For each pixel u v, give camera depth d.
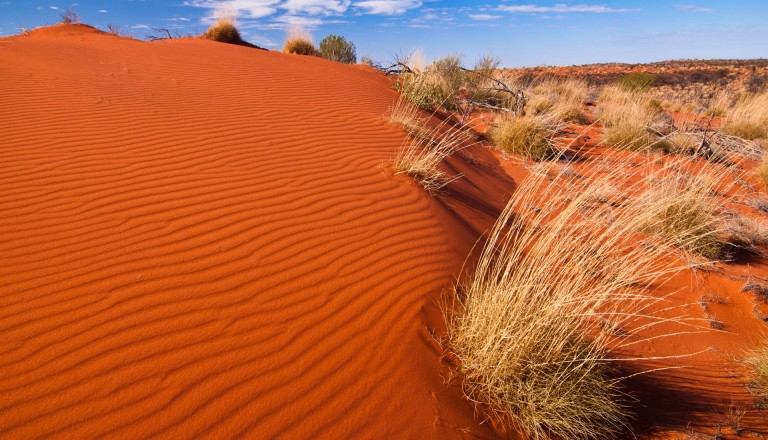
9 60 8.15
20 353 2.61
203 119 6.47
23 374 2.50
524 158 8.99
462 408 2.78
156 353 2.71
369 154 6.16
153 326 2.89
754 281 5.04
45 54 9.02
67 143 5.19
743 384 3.59
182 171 4.81
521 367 2.92
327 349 2.95
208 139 5.73
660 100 17.03
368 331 3.13
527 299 3.14
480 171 7.65
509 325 2.91
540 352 2.95
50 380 2.48
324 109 8.10
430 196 5.33
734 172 8.57
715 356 3.92
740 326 4.38
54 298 3.01
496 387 2.93
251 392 2.59
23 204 3.97
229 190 4.53
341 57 19.72
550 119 10.82
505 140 9.48
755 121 11.76
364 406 2.64
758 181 8.39
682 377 3.62
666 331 4.18
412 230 4.43
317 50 18.19
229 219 4.05
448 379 2.94
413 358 3.00
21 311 2.88
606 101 15.14
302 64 12.34
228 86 8.62
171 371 2.62
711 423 3.16
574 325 3.24
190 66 9.75
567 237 3.75
